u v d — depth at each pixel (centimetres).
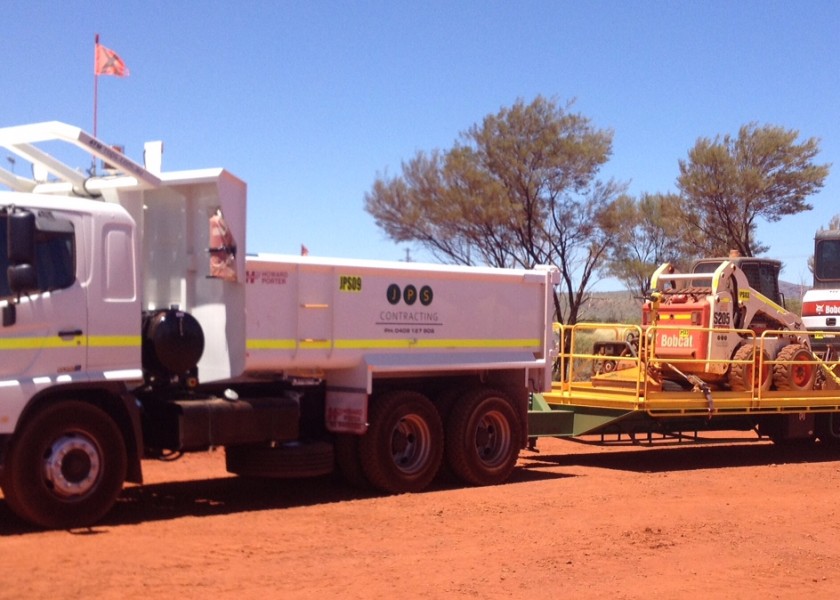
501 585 782
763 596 785
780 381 1648
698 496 1216
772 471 1475
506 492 1215
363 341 1166
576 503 1140
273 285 1087
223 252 1043
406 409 1203
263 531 946
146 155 1110
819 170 3772
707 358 1581
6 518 976
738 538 979
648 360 1477
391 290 1192
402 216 3800
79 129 970
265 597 725
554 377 1752
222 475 1323
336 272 1140
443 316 1245
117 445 956
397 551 880
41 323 913
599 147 3619
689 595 779
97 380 945
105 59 1440
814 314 2158
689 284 1784
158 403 1025
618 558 884
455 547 903
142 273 1055
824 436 1741
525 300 1339
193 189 1078
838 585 825
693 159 3841
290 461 1110
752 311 1672
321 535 936
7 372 893
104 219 963
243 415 1055
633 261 3819
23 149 1058
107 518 995
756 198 3784
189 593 726
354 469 1200
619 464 1547
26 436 899
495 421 1306
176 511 1056
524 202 3625
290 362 1102
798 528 1036
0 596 702
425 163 3781
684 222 3869
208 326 1080
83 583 740
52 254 928
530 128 3634
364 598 734
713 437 1958
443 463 1280
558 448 1752
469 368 1266
